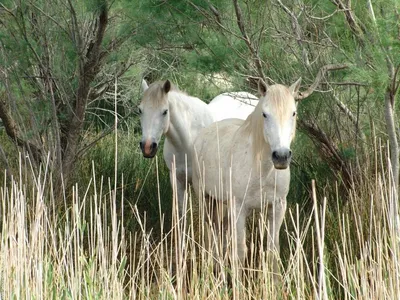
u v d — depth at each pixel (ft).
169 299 40.57
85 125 86.63
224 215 57.47
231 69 57.72
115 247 40.01
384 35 45.21
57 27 62.13
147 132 60.54
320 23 57.31
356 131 57.82
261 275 40.91
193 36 57.98
